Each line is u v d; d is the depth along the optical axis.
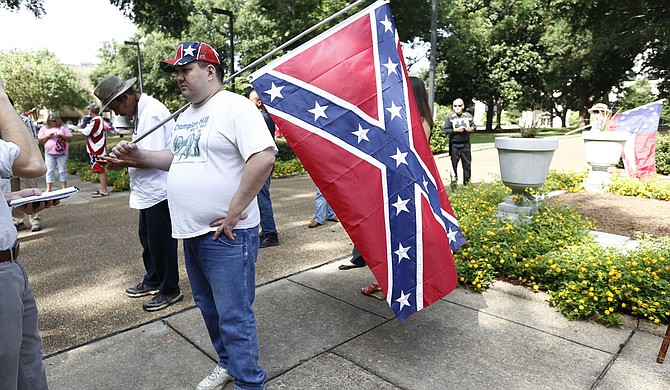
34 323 1.91
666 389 2.45
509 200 5.29
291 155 13.12
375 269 2.71
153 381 2.56
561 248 4.11
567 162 12.69
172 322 3.27
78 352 2.87
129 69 38.91
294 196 8.25
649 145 8.43
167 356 2.82
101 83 3.20
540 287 3.70
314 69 2.65
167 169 2.87
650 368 2.66
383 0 2.86
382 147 2.76
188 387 2.51
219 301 2.23
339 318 3.32
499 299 3.64
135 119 3.35
